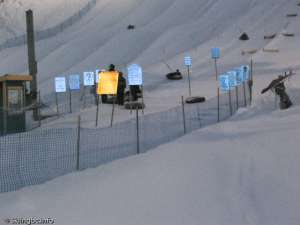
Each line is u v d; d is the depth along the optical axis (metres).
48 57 107.06
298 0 119.50
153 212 14.38
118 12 148.50
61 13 162.62
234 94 50.09
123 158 21.28
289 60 72.50
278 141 21.83
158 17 131.62
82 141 26.48
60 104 52.75
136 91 49.25
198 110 40.06
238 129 26.95
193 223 13.44
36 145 25.22
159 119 36.59
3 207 15.46
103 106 47.56
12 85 36.09
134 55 99.81
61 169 20.22
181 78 68.44
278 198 15.05
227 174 17.64
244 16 116.31
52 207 15.23
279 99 39.22
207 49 91.31
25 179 18.88
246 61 76.44
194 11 132.12
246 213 14.01
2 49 135.12
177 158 20.09
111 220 13.93
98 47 110.31
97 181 17.69
